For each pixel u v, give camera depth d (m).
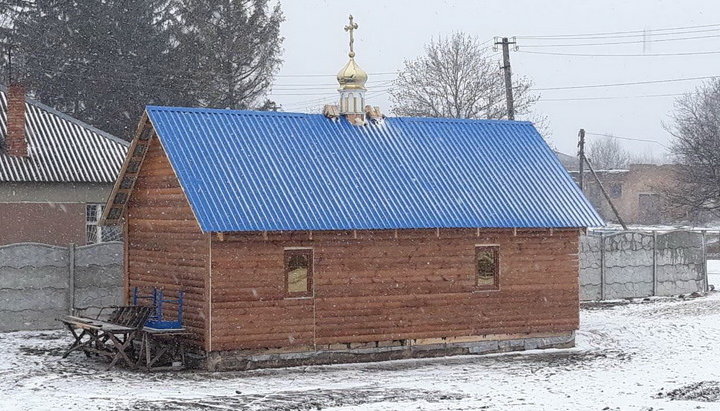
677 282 44.19
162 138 26.94
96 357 27.67
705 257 44.88
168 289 27.80
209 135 27.78
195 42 63.66
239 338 25.91
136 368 25.88
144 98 63.12
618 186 103.62
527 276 29.78
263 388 23.36
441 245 28.55
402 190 28.45
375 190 28.12
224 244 25.78
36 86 62.41
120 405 20.56
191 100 63.22
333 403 21.25
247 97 64.75
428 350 28.45
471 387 23.62
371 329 27.58
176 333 25.67
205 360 25.94
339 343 27.23
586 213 30.05
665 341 31.97
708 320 35.72
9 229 41.28
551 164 31.56
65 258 32.66
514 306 29.56
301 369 26.38
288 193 26.89
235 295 25.89
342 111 30.73
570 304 30.42
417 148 30.47
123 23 63.91
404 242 28.06
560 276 30.28
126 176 29.06
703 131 73.56
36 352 28.41
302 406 20.80
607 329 33.84
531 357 28.97
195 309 26.36
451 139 31.34
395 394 22.50
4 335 31.38
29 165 41.88
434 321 28.42
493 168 30.64
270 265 26.33
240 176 26.80
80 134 44.84
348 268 27.33
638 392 22.80
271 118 29.53
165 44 64.25
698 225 94.94
